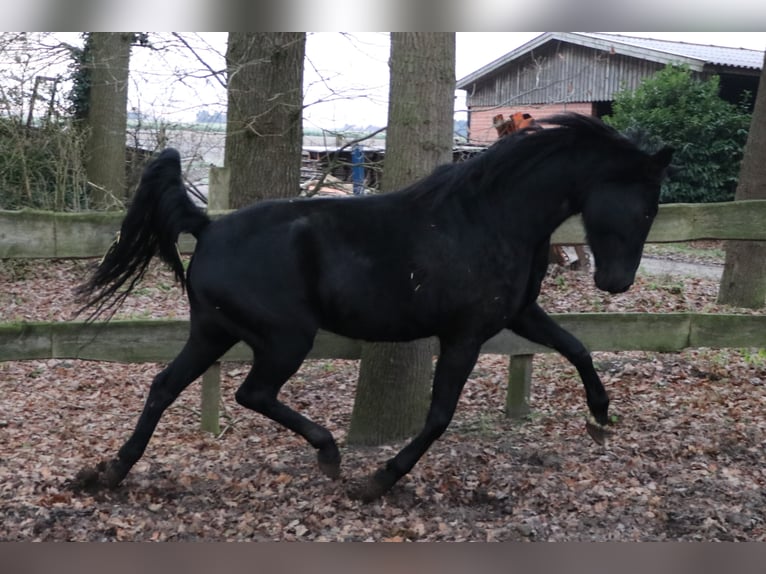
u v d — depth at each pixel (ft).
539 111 68.13
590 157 13.19
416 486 13.91
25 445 16.19
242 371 22.04
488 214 13.11
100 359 16.26
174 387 13.57
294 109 28.25
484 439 16.48
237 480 14.29
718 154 59.93
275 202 13.33
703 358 21.81
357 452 15.88
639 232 13.16
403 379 16.21
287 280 12.85
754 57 74.49
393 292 12.94
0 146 37.76
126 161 43.57
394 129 15.53
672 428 16.89
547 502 13.37
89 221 16.14
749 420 17.37
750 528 12.64
